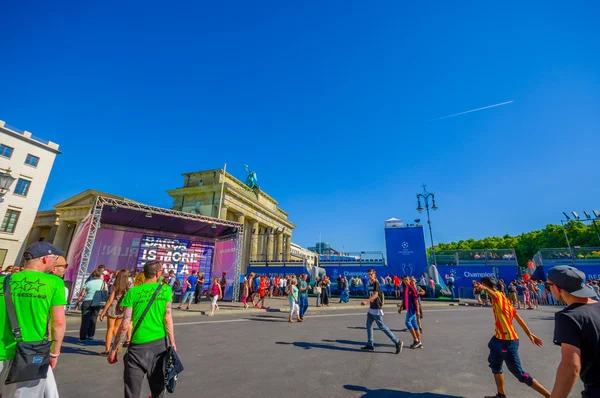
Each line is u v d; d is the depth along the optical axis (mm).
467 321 12570
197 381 5004
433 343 8102
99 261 17859
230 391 4570
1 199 11266
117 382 4922
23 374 2271
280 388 4707
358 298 25375
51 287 2633
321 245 81250
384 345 7781
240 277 21469
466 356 6738
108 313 6754
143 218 18219
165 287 3465
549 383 5051
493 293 4406
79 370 5465
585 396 1960
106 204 15398
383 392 4559
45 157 35750
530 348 7746
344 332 9656
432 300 22984
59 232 38156
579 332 2000
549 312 16672
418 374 5422
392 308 18219
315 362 6137
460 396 4441
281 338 8562
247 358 6422
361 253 29125
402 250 26625
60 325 2645
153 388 3152
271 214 47000
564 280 2219
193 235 21547
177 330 9555
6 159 32406
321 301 19281
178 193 36281
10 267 10125
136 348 3111
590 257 24312
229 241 21125
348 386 4805
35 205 34281
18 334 2344
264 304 18641
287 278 26984
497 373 4238
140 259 19172
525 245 60125
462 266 26703
